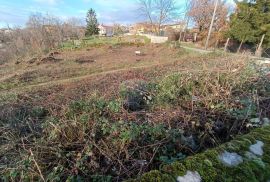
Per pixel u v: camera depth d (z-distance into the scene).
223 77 3.07
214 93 2.78
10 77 9.63
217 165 1.38
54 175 1.82
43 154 2.18
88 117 2.46
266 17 18.83
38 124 3.23
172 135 2.11
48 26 31.69
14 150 2.57
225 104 2.60
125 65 12.47
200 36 29.58
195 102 2.76
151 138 2.12
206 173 1.32
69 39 34.16
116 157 2.02
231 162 1.42
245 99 2.70
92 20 45.66
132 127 2.17
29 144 2.44
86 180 1.89
